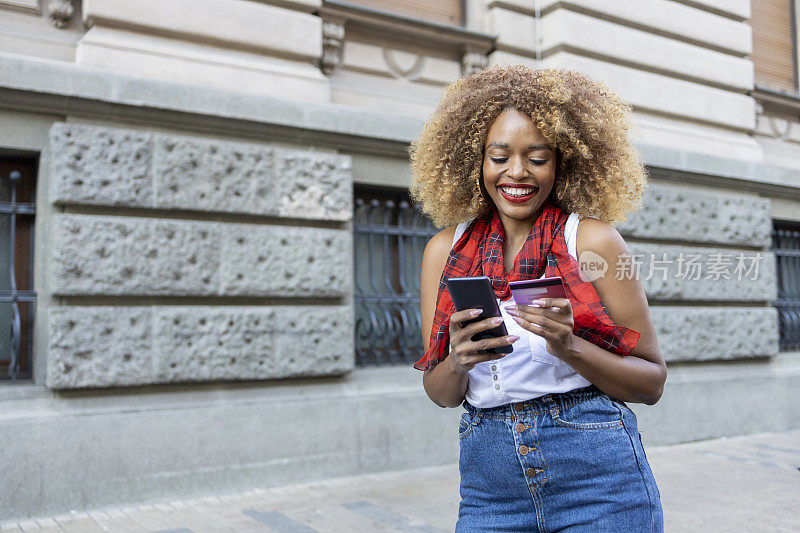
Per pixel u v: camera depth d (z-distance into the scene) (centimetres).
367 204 575
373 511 424
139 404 451
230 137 494
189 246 468
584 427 146
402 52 608
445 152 174
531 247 152
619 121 167
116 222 446
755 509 429
